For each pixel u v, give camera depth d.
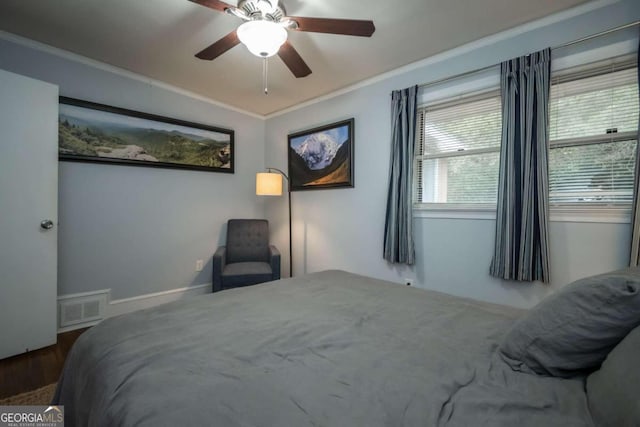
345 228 3.04
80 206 2.41
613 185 1.74
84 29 2.01
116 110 2.56
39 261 2.00
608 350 0.71
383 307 1.32
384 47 2.24
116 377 0.76
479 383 0.74
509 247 1.96
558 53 1.86
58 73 2.28
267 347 0.93
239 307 1.29
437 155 2.42
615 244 1.71
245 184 3.68
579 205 1.83
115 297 2.61
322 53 2.33
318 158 3.24
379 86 2.72
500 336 1.02
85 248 2.44
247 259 3.29
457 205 2.33
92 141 2.45
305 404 0.65
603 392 0.60
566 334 0.75
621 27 1.63
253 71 2.63
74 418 0.89
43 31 2.03
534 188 1.87
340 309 1.29
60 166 2.30
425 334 1.04
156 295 2.87
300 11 1.82
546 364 0.77
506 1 1.73
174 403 0.64
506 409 0.63
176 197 3.03
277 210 3.78
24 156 1.93
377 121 2.74
